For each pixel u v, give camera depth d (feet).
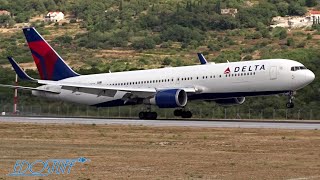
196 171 280.72
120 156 327.67
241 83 563.89
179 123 534.78
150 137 418.31
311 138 400.06
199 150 350.84
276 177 265.75
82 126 506.07
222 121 567.59
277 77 550.36
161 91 582.35
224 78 571.28
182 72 598.34
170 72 606.96
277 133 431.43
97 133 449.06
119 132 454.40
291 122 550.36
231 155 329.72
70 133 451.12
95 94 625.82
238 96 572.51
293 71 548.31
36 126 511.40
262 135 420.36
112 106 651.25
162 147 365.81
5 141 403.75
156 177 266.36
